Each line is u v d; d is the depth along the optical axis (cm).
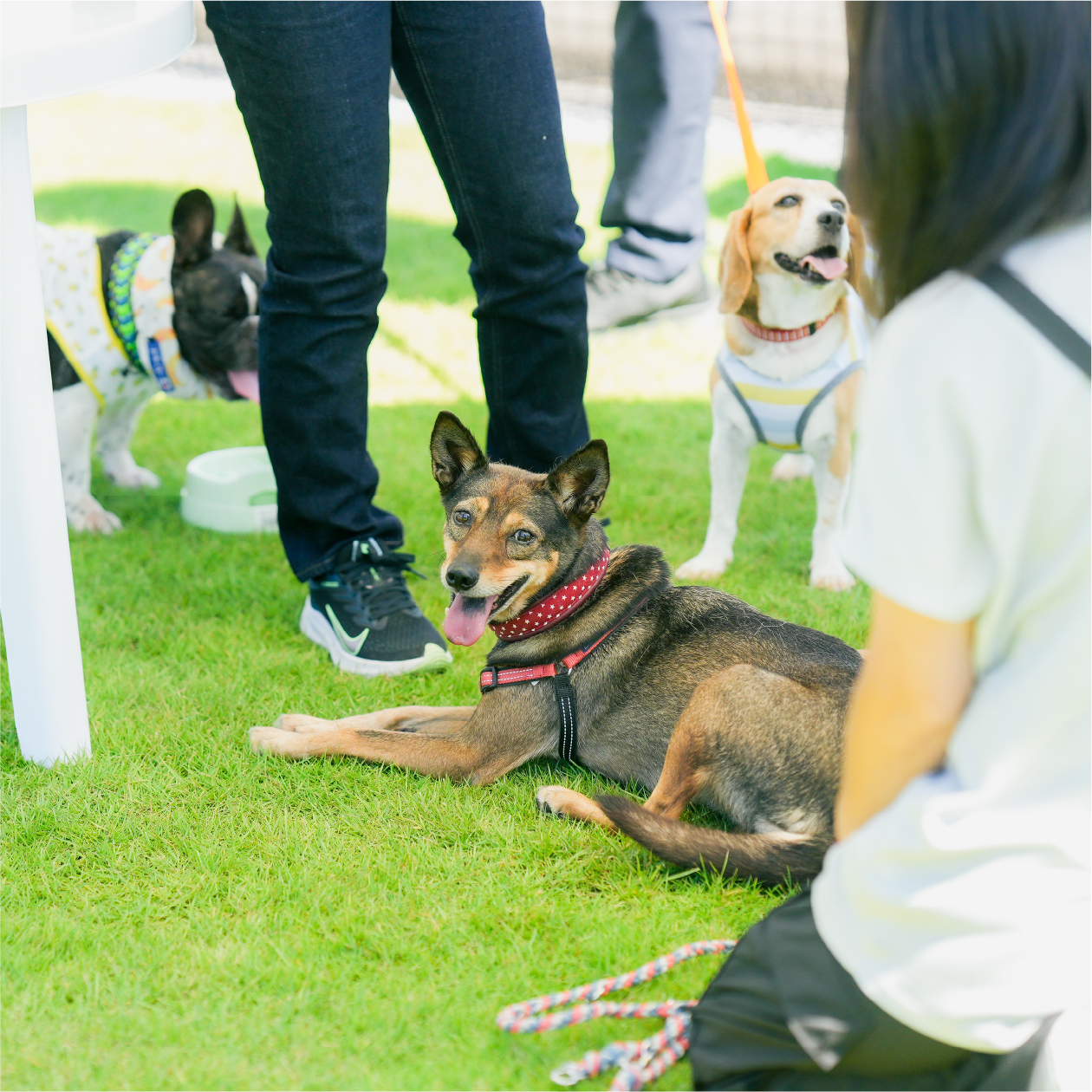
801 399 388
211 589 397
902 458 129
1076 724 135
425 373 602
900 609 135
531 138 327
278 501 363
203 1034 202
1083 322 122
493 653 304
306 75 292
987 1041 149
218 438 548
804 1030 167
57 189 905
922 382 127
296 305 325
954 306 126
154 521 459
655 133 629
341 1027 205
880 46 125
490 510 293
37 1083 191
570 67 1220
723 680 265
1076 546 126
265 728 299
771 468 527
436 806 275
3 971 217
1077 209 124
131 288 427
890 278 134
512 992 213
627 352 648
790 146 978
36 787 278
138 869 250
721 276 395
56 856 253
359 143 306
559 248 344
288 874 248
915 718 139
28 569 266
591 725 294
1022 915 141
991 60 119
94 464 523
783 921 174
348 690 338
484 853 259
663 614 299
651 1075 188
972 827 140
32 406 253
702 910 238
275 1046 200
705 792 272
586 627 296
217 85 1306
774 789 259
